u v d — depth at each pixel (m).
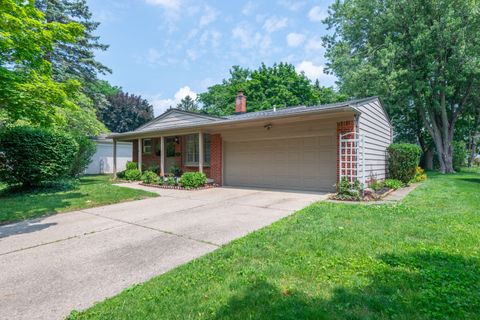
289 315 2.17
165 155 14.89
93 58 22.80
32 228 5.21
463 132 24.06
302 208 6.43
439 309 2.21
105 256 3.73
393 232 4.24
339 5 19.97
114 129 34.50
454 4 15.73
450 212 5.57
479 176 15.45
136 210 6.73
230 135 11.56
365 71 16.50
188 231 4.80
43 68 6.49
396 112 21.89
